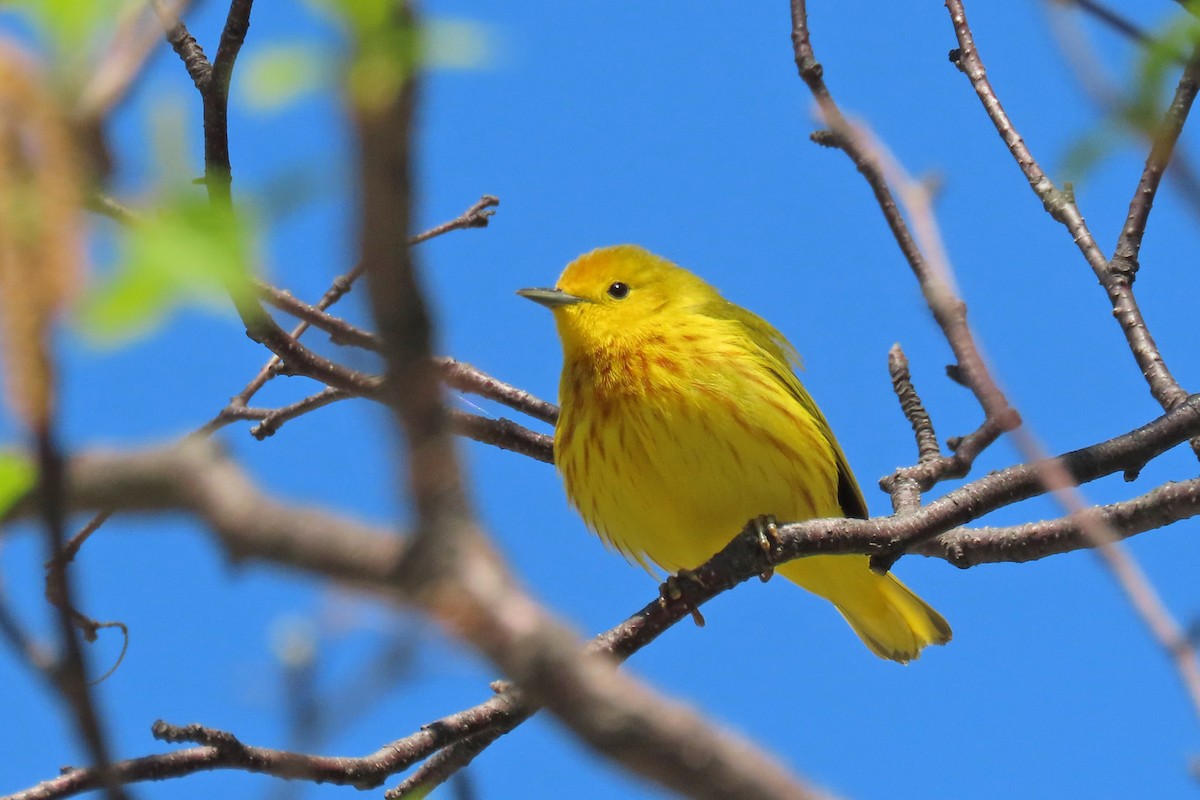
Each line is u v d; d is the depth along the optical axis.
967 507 2.87
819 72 2.85
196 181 0.82
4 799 2.31
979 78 3.10
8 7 0.72
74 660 0.77
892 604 3.96
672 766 0.69
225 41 2.36
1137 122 1.30
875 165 2.68
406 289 0.65
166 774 2.34
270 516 0.67
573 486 3.70
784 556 2.81
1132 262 3.07
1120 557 1.44
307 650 1.27
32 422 0.65
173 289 0.68
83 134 0.69
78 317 0.66
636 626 2.79
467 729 2.65
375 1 0.68
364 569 0.67
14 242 0.63
